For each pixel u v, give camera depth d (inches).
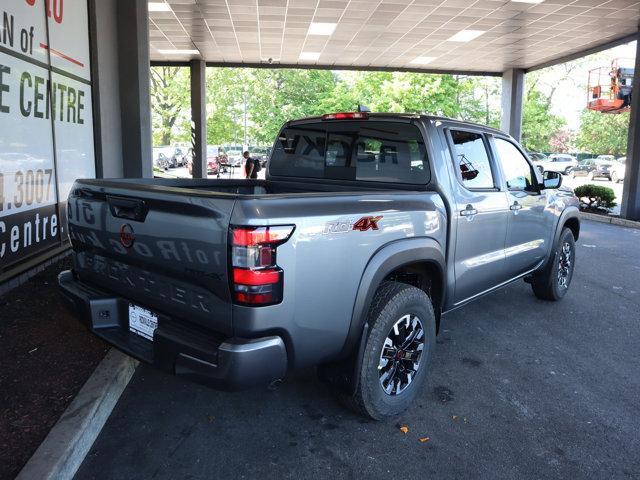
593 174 1438.2
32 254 228.7
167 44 605.6
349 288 107.7
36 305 187.8
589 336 193.6
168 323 104.9
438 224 137.3
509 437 122.5
